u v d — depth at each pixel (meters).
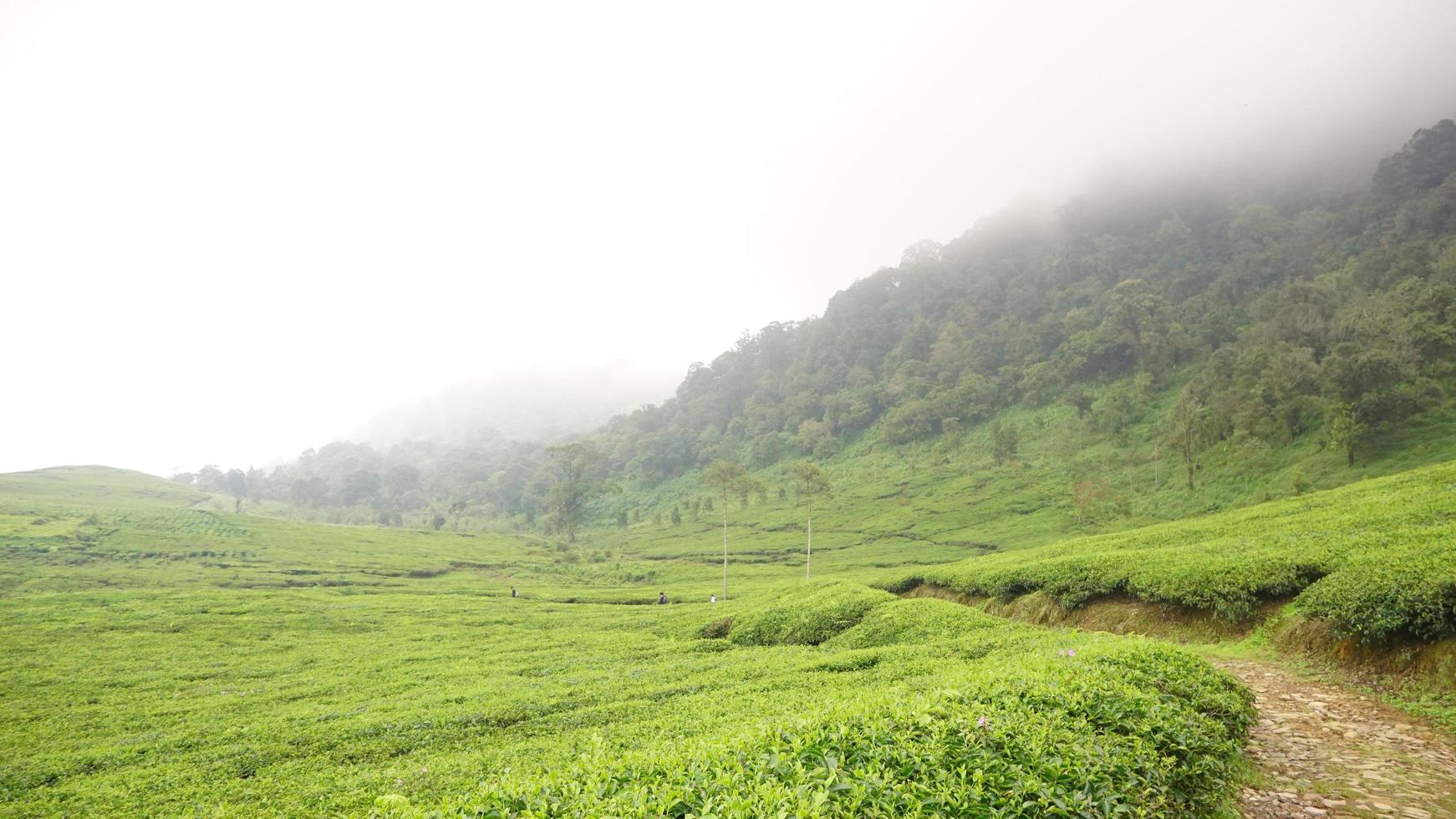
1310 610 22.97
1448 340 106.75
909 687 16.16
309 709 29.38
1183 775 10.37
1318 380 113.12
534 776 9.14
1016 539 109.44
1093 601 34.56
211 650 46.53
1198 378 147.75
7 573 88.00
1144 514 105.62
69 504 145.38
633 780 8.50
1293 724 15.90
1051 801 8.00
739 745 9.52
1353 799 11.66
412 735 23.00
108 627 53.34
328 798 16.92
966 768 8.56
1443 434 89.62
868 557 110.19
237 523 135.50
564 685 29.94
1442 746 14.23
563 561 126.62
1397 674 18.59
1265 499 92.31
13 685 36.69
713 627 47.91
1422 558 21.69
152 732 26.75
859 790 7.69
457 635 51.88
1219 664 23.14
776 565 112.44
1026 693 11.68
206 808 17.11
